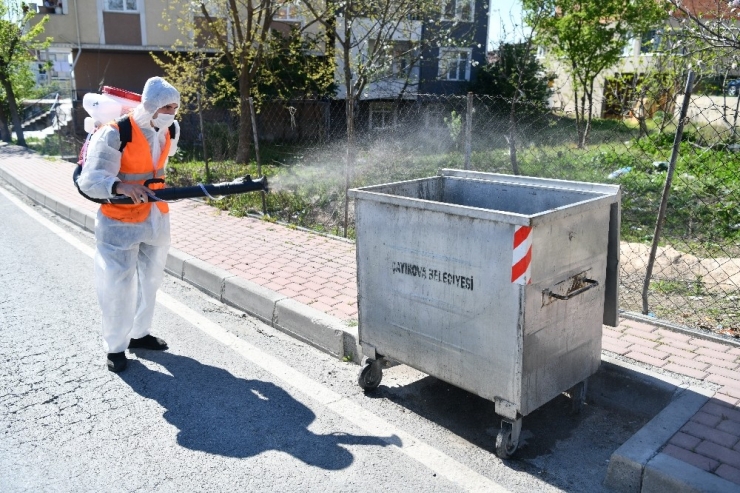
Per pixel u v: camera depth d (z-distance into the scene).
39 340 4.73
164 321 5.14
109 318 4.14
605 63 17.11
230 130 15.70
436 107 13.79
